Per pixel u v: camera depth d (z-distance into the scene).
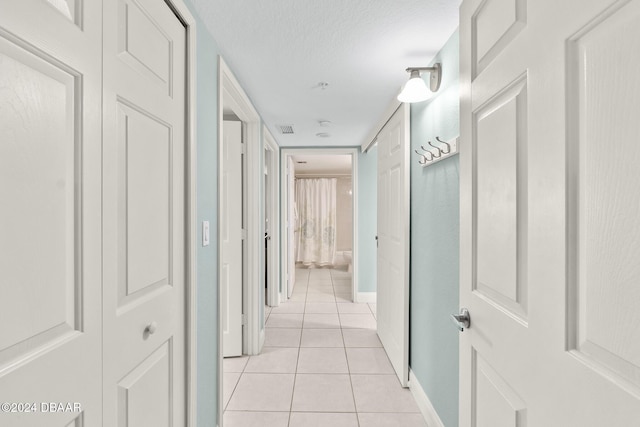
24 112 0.59
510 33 0.79
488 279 0.91
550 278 0.64
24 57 0.59
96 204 0.78
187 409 1.34
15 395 0.57
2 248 0.55
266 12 1.45
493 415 0.88
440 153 1.68
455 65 1.59
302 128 3.51
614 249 0.50
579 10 0.56
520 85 0.75
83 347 0.73
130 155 0.93
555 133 0.62
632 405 0.47
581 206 0.57
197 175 1.46
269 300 4.32
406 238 2.33
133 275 0.94
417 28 1.58
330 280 6.04
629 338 0.48
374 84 2.29
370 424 1.94
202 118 1.52
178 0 1.20
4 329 0.55
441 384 1.76
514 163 0.77
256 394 2.25
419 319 2.14
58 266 0.67
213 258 1.72
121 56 0.88
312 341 3.17
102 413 0.81
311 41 1.71
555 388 0.63
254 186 2.88
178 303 1.26
